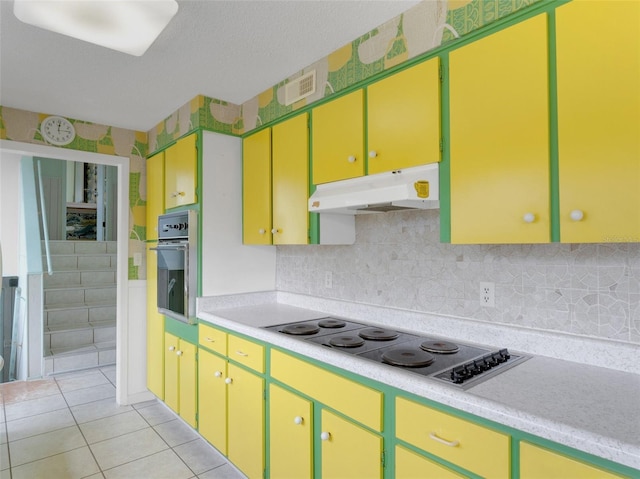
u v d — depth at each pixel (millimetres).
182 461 2365
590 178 1124
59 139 2912
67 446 2539
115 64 2146
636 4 1046
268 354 1939
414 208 1886
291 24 1771
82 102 2676
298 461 1727
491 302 1691
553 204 1208
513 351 1575
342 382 1524
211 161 2623
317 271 2578
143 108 2809
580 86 1146
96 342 4438
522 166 1273
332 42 1928
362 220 2264
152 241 3217
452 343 1702
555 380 1251
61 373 3971
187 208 2727
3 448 2514
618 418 984
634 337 1317
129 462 2352
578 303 1444
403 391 1315
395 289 2088
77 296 4828
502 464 1055
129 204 3254
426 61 1560
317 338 1825
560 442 952
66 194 6473
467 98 1429
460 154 1448
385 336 1815
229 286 2695
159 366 3080
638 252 1310
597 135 1111
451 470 1162
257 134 2553
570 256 1466
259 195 2527
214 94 2572
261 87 2471
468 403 1125
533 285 1564
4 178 4332
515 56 1295
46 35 1846
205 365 2465
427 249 1939
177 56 2061
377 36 1785
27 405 3195
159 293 3031
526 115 1265
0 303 4371
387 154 1704
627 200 1058
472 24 1418
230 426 2209
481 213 1384
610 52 1089
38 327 3951
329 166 2002
